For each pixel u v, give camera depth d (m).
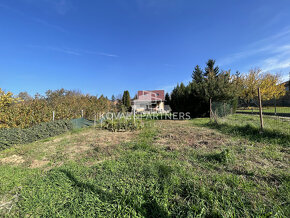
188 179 2.28
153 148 4.00
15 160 3.83
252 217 1.54
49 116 8.12
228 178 2.25
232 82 12.86
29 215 1.81
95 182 2.39
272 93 17.97
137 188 2.14
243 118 9.22
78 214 1.74
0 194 2.25
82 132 7.73
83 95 16.45
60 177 2.62
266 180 2.22
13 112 6.32
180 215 1.64
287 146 3.66
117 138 5.77
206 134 5.49
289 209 1.62
